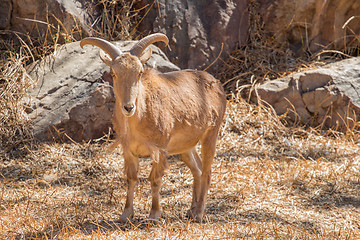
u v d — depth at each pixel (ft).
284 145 56.70
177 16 67.15
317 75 63.36
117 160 49.96
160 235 31.71
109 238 30.83
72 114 52.49
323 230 33.94
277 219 36.09
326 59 73.61
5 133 49.75
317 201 40.55
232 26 69.82
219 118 39.27
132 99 30.17
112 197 40.55
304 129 61.57
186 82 37.22
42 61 57.41
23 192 40.70
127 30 66.03
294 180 45.06
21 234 31.99
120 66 30.60
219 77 68.85
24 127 50.52
